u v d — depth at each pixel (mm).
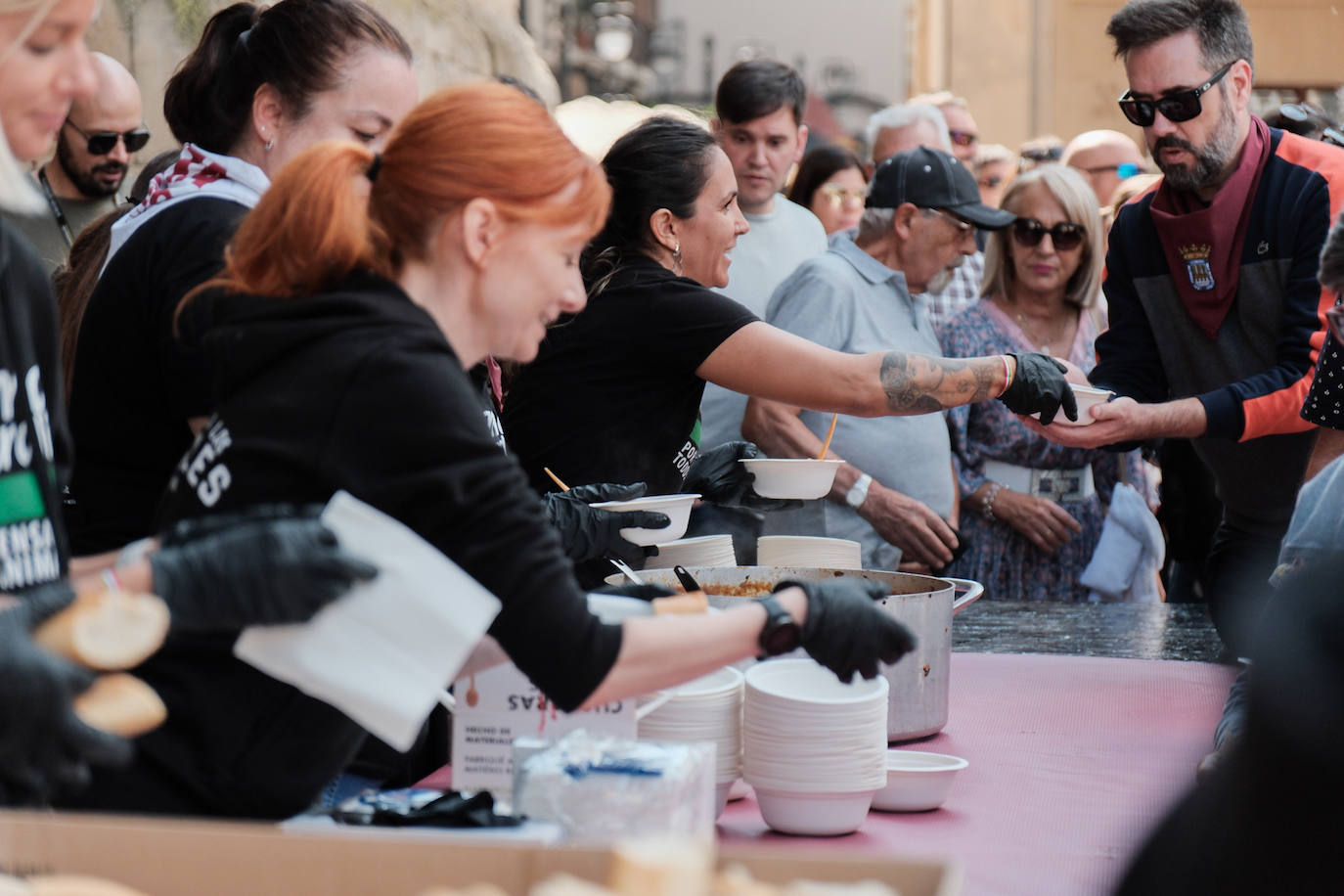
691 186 2996
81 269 2486
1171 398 4051
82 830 1180
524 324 1655
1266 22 12688
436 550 1512
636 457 2965
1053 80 15297
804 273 4336
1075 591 4672
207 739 1505
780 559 2971
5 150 1390
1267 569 3777
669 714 1935
